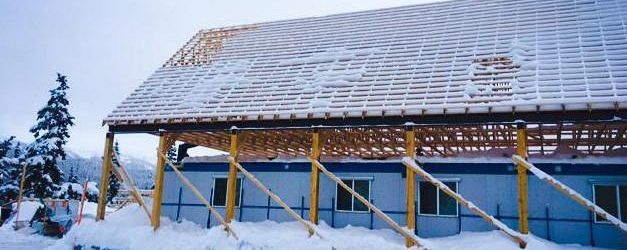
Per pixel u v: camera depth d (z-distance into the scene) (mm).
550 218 14273
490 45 16547
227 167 18516
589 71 13711
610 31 15508
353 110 14477
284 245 14102
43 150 36375
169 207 19000
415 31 19109
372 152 20484
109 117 17891
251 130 16016
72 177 50125
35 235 26734
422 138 17219
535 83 13758
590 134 15258
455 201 15305
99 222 17359
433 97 14242
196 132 17062
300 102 15852
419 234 15438
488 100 13469
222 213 18141
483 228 14844
